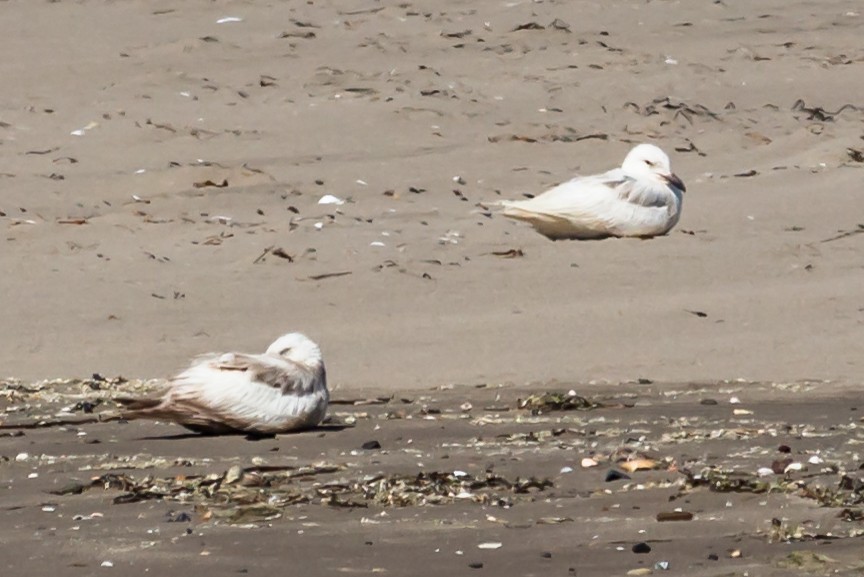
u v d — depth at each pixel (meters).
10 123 25.03
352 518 9.23
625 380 15.13
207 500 9.77
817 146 24.28
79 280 18.41
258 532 8.91
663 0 31.69
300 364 12.56
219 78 27.23
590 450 11.32
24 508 9.64
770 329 16.62
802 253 19.31
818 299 17.50
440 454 11.23
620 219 20.17
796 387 14.59
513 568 8.09
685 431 12.20
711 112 26.20
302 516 9.30
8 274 18.64
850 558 8.15
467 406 13.69
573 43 29.27
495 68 27.86
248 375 12.27
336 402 13.99
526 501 9.64
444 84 26.88
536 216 20.38
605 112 26.09
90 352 16.22
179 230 20.33
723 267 18.86
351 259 18.94
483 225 20.41
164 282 18.30
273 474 10.56
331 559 8.30
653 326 16.75
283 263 18.89
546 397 13.59
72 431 12.56
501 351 16.05
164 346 16.39
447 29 29.69
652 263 19.05
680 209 20.64
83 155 23.62
